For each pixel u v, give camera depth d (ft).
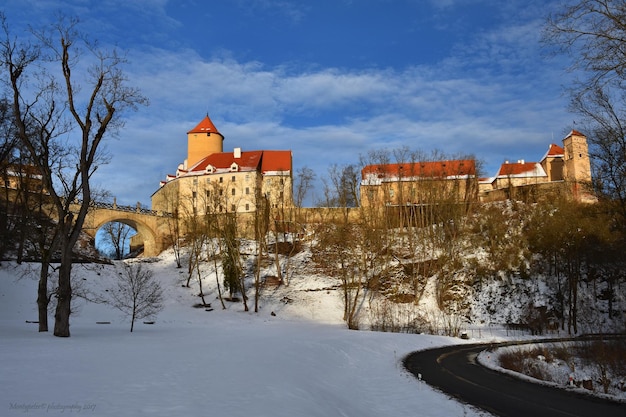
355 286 238.07
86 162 104.94
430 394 69.97
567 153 285.43
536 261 227.81
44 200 177.17
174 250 286.25
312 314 219.61
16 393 42.29
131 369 59.98
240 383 56.90
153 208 444.55
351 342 120.26
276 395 52.85
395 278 242.58
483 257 238.68
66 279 103.40
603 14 51.44
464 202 277.03
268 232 296.30
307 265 265.13
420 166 312.71
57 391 44.14
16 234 175.83
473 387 76.23
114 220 291.38
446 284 228.63
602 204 122.72
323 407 52.54
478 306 219.20
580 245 205.26
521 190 307.99
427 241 261.85
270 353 88.17
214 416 40.34
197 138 426.10
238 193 368.48
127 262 266.16
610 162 89.61
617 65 52.95
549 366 119.34
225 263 226.38
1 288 169.68
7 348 75.97
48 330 115.85
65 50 102.63
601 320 203.31
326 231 278.87
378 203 297.74
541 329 195.52
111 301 192.24
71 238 104.53
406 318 210.18
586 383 108.99
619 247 180.86
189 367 65.21
